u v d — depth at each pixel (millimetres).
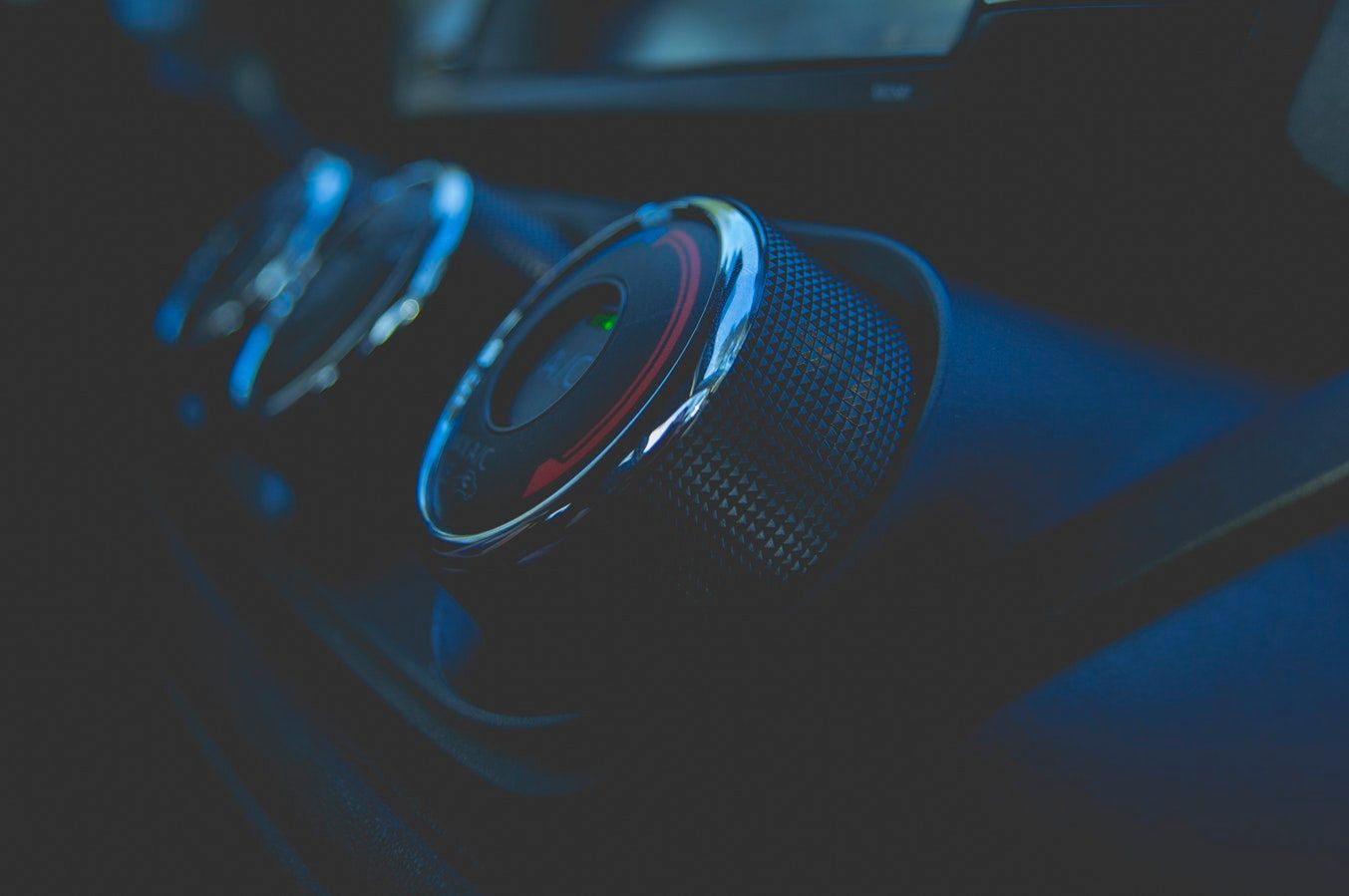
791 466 121
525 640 131
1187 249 132
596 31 204
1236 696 114
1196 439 122
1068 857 115
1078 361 133
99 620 209
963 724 117
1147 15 128
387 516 182
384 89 301
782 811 122
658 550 120
